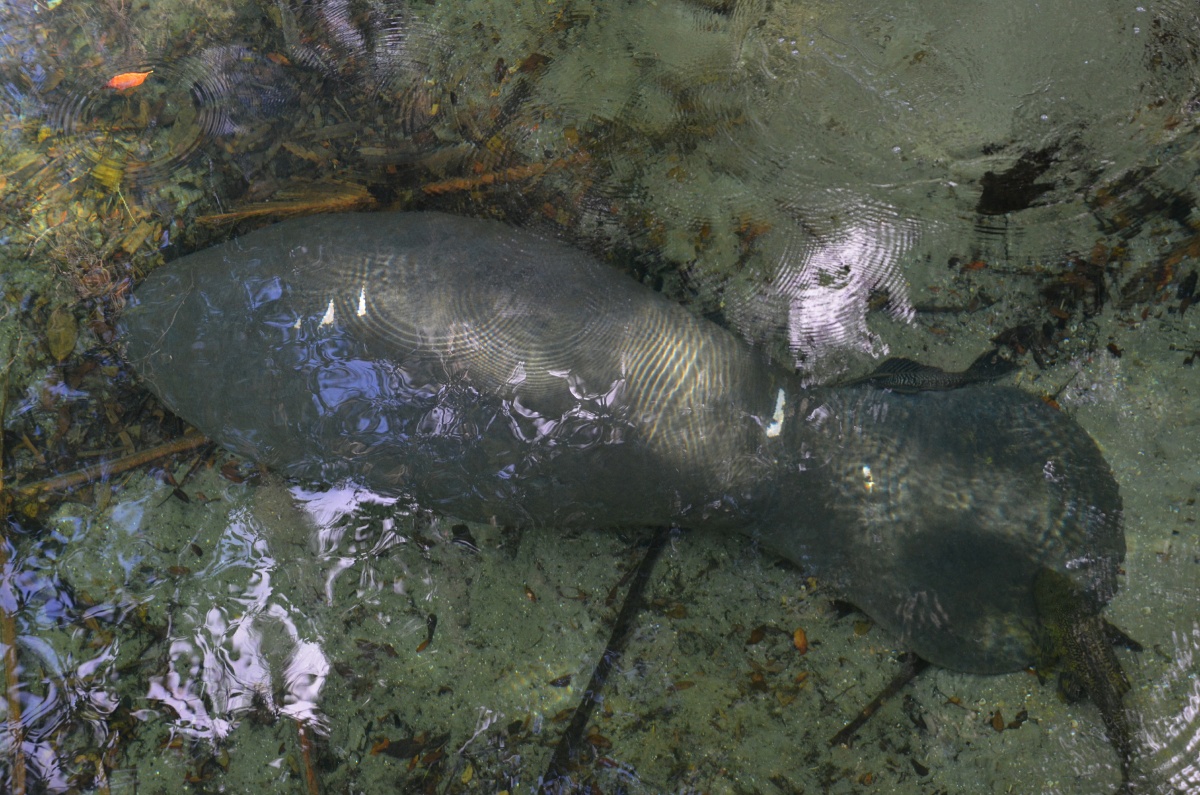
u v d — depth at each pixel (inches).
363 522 166.7
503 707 161.3
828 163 177.5
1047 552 159.2
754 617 163.6
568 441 159.3
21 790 156.4
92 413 170.2
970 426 164.6
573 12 188.2
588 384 160.4
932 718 157.8
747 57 183.2
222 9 191.0
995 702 157.2
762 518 164.6
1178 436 163.0
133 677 161.2
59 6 191.0
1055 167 174.6
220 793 158.1
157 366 166.1
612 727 159.9
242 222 178.1
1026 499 160.9
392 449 160.4
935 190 175.5
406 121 184.4
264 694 161.2
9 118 185.8
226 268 166.4
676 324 166.7
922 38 180.9
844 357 168.9
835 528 163.2
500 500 162.6
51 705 159.6
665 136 180.2
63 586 164.4
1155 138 173.8
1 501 166.9
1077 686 155.8
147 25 190.7
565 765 158.2
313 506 166.9
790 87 181.0
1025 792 153.9
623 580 165.9
